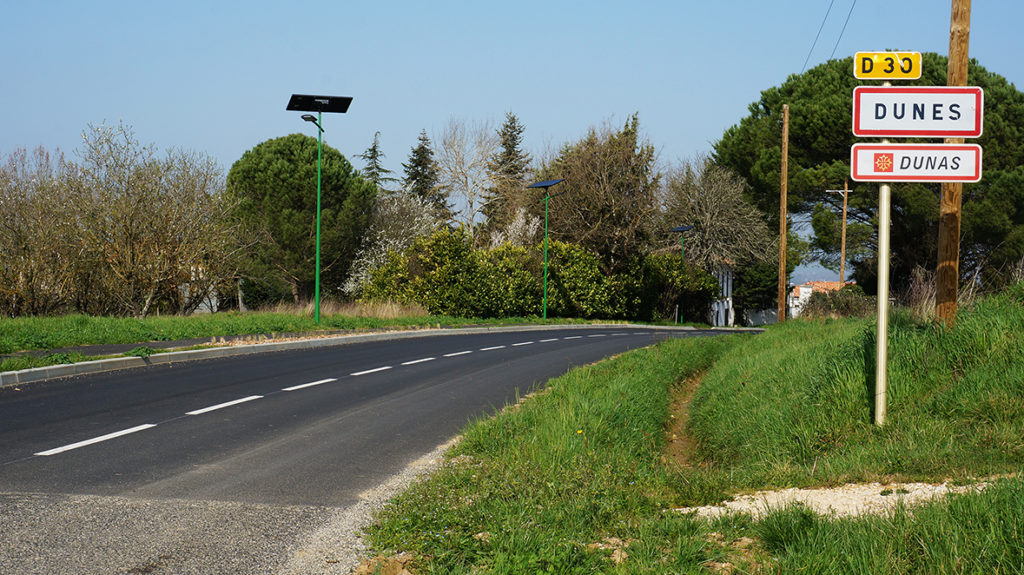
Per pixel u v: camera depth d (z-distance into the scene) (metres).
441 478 6.27
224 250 28.20
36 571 4.25
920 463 6.06
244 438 8.42
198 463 7.16
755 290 64.88
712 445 9.43
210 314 25.72
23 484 6.20
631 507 5.50
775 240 55.03
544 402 10.10
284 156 45.75
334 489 6.34
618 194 48.88
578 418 8.51
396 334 25.50
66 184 24.03
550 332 31.92
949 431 6.81
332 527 5.26
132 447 7.77
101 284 25.08
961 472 5.73
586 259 45.81
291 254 43.38
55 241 23.11
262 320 23.19
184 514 5.47
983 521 4.09
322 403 11.02
